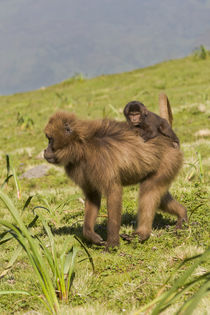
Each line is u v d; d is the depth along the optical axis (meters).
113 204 12.40
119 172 12.30
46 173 27.89
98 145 12.16
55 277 9.95
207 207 16.03
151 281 10.42
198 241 12.89
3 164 32.06
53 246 10.05
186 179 21.23
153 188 13.23
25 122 48.22
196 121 40.28
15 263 12.85
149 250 12.69
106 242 12.94
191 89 63.09
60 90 85.75
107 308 9.45
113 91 74.56
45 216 17.91
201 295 6.49
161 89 68.81
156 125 13.55
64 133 12.02
